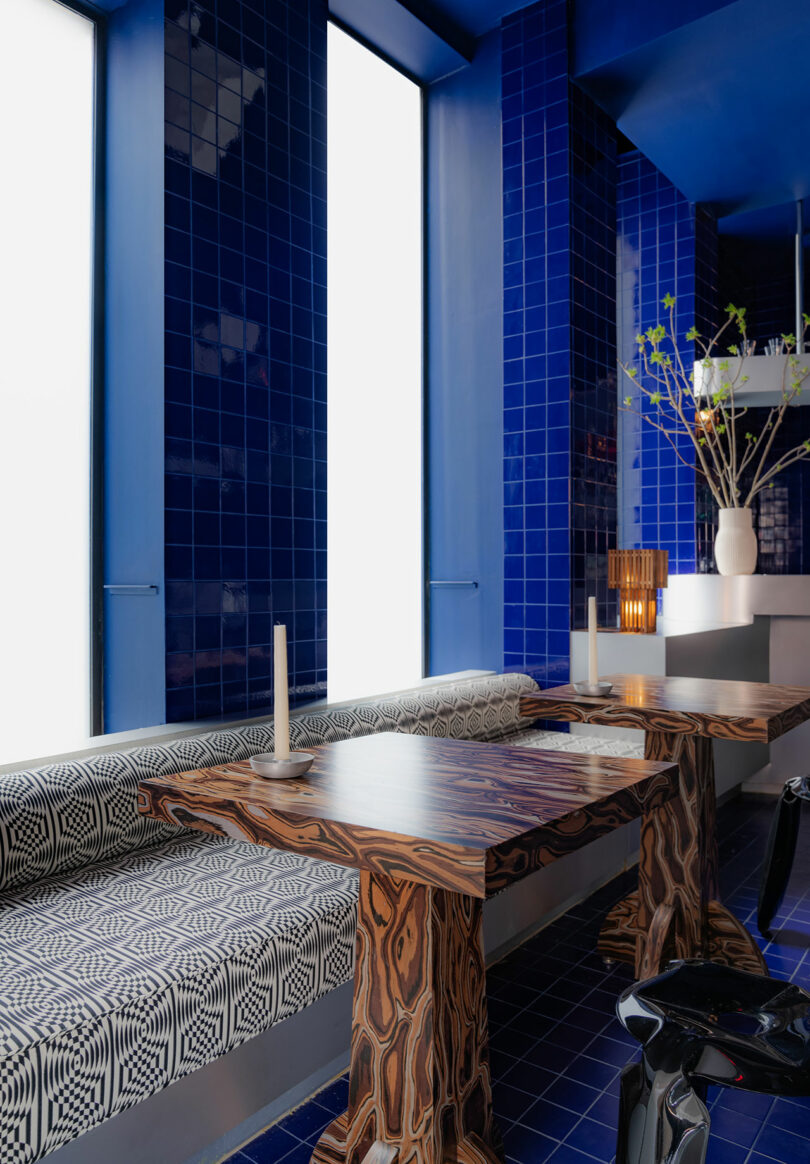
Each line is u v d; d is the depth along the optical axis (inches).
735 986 48.1
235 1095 61.2
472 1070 57.9
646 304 173.2
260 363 114.7
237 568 111.3
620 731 135.7
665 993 47.1
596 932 101.3
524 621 146.3
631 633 136.2
